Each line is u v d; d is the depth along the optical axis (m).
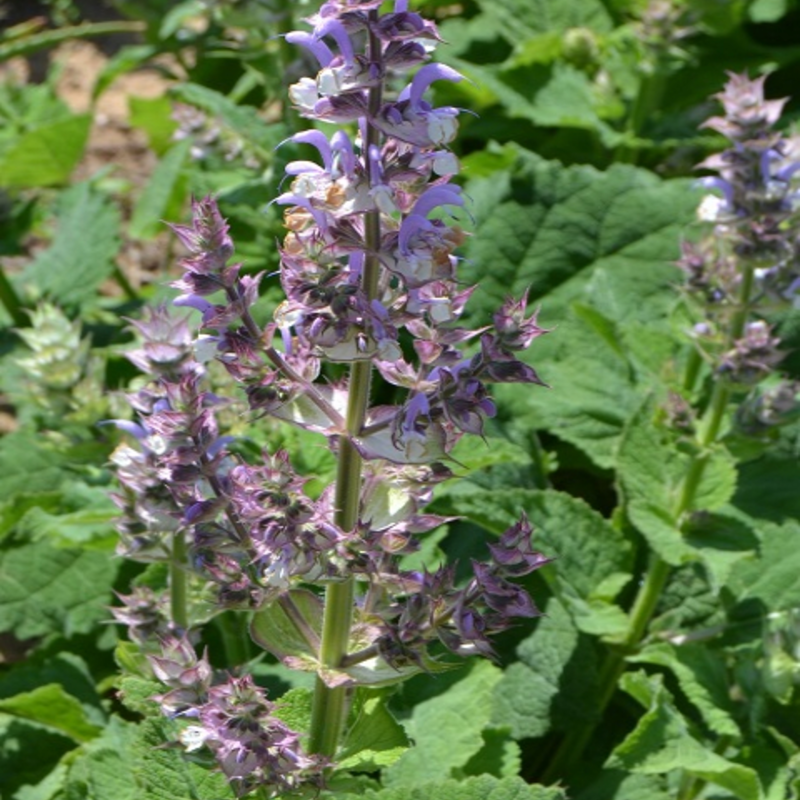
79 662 0.88
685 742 0.77
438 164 0.56
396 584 0.61
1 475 0.96
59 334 0.82
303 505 0.59
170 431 0.62
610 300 0.97
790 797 0.79
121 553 0.70
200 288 0.59
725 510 0.88
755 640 0.84
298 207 0.58
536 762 0.87
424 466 0.62
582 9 1.30
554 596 0.87
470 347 0.99
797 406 0.79
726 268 0.77
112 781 0.75
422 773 0.77
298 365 0.60
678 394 0.82
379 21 0.55
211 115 1.16
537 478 0.94
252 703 0.62
